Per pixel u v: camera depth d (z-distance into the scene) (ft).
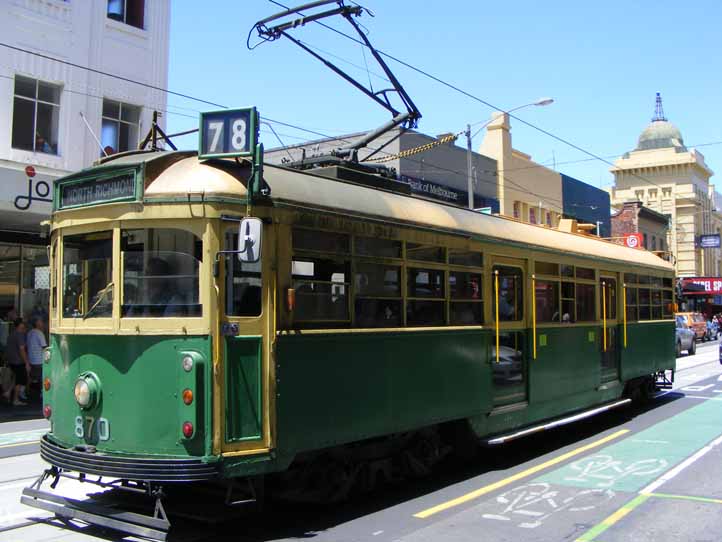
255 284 18.43
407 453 24.31
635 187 212.84
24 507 21.30
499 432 28.40
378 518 20.49
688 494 23.54
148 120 57.21
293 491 19.97
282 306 18.83
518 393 30.04
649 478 25.85
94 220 19.07
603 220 127.44
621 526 19.90
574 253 35.29
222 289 17.74
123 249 18.48
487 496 23.20
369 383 21.40
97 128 53.88
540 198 105.29
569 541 18.54
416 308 23.76
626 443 33.17
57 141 51.60
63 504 18.61
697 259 210.38
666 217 167.84
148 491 17.54
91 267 19.26
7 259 51.88
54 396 20.01
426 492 23.73
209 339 17.42
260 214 18.51
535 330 31.22
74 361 19.16
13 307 52.01
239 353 17.90
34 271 53.36
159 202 18.03
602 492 23.79
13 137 49.16
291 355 18.93
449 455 29.78
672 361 49.88
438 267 24.93
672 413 43.01
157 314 17.95
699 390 55.11
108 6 55.11
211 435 17.15
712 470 27.17
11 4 48.52
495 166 94.02
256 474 17.89
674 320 50.80
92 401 18.37
